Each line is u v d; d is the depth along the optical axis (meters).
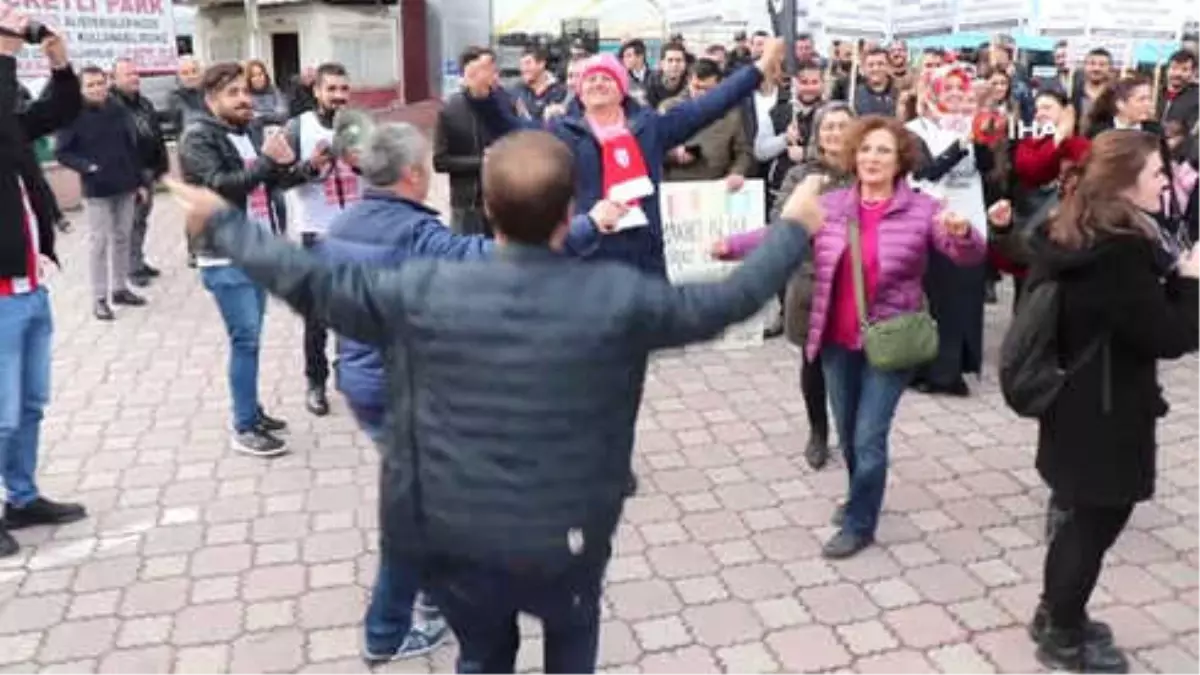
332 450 5.35
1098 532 3.28
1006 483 4.94
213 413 5.89
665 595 3.95
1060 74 10.85
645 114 4.37
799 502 4.74
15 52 4.04
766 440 5.47
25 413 4.36
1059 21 9.84
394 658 3.50
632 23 23.06
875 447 4.07
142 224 8.94
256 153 4.86
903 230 3.91
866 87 7.98
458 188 6.89
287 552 4.30
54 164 12.20
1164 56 11.02
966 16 9.95
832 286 4.03
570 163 2.13
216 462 5.21
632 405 2.14
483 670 2.48
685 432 5.59
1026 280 3.43
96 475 5.05
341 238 3.01
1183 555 4.25
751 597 3.94
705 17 10.06
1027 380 3.16
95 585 4.04
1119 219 2.96
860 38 9.59
